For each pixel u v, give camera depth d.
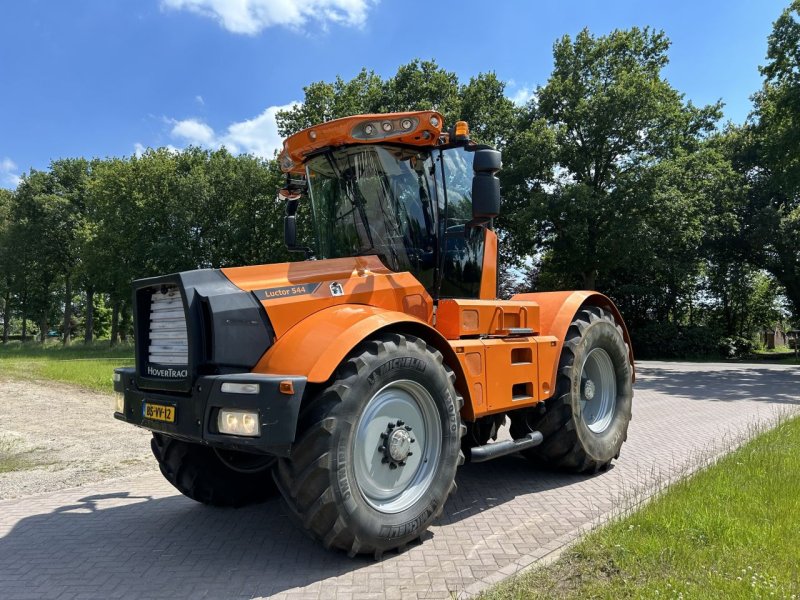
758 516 3.82
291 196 5.60
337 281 4.09
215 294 3.59
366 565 3.53
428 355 3.87
